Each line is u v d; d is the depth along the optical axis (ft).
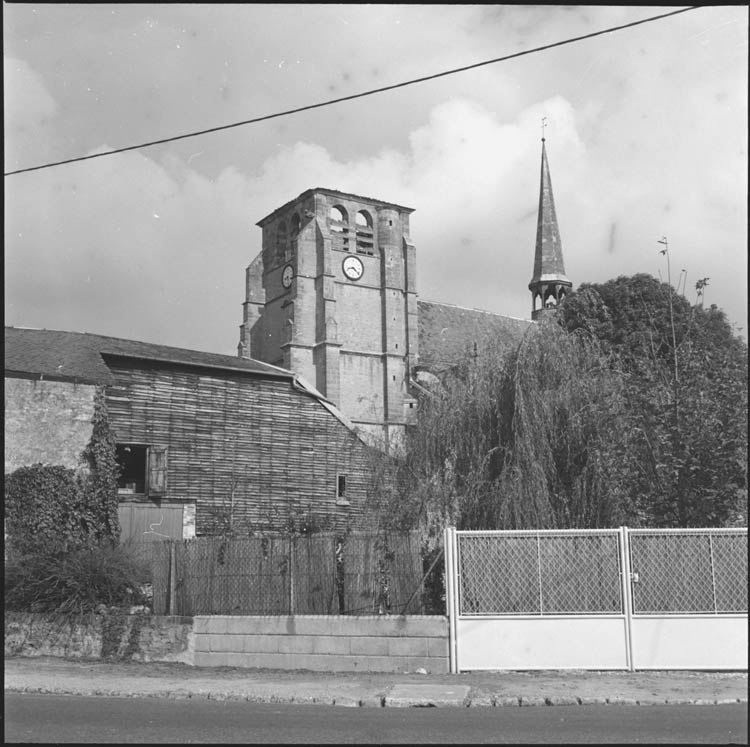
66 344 84.79
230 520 88.48
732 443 52.60
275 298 225.76
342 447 97.66
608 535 43.70
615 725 30.35
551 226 264.93
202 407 89.61
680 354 58.13
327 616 45.83
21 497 70.59
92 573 52.16
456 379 60.03
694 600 43.04
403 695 37.29
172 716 32.73
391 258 223.71
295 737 28.22
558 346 56.34
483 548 44.32
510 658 43.32
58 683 41.75
